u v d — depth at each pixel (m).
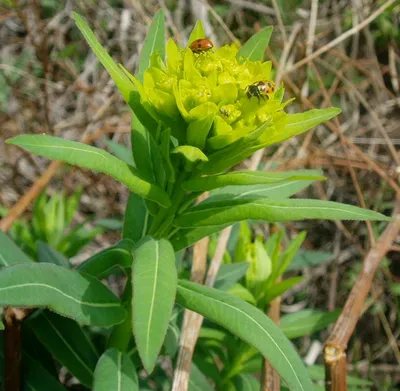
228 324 0.13
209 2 0.37
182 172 0.15
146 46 0.16
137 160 0.16
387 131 0.35
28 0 0.35
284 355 0.13
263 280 0.20
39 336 0.16
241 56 0.17
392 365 0.31
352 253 0.33
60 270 0.14
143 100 0.14
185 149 0.13
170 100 0.14
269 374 0.18
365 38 0.36
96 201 0.33
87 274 0.14
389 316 0.32
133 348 0.18
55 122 0.35
